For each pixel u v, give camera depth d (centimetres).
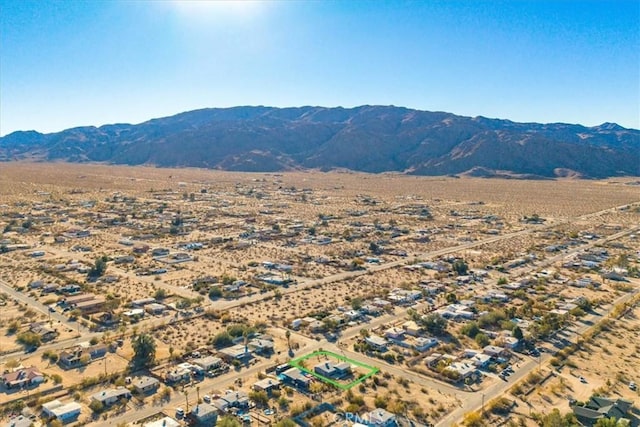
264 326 10119
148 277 13788
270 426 6481
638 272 14438
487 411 6900
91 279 13400
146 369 8119
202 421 6606
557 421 6362
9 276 13412
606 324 10238
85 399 7144
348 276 14212
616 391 7531
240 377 7906
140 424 6550
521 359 8662
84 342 9112
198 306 11306
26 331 9550
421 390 7538
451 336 9750
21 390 7375
